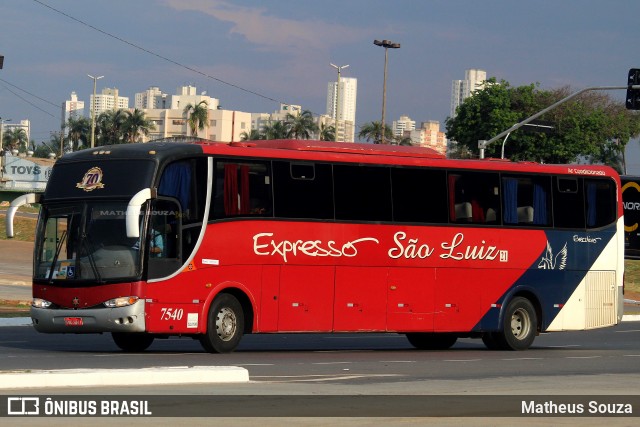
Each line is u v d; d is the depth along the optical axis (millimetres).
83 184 26469
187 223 26312
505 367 25703
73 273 25984
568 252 33375
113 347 29359
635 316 54906
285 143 28938
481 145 56188
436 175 30859
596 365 26891
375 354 29484
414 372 23609
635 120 114250
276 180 27938
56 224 26578
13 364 22516
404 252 30047
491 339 32469
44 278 26375
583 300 33719
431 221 30625
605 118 107312
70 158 27031
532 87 104938
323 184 28734
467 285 31297
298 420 14805
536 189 32875
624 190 69125
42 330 26359
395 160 30156
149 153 26109
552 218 33125
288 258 27969
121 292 25516
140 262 25562
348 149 29500
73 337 33188
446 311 30859
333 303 28750
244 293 27266
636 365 27078
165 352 27641
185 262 26219
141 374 18766
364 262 29312
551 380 22078
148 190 25578
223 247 26859
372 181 29625
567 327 33375
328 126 160875
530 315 32594
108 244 25859
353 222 29141
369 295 29422
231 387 18719
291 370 23094
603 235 34219
